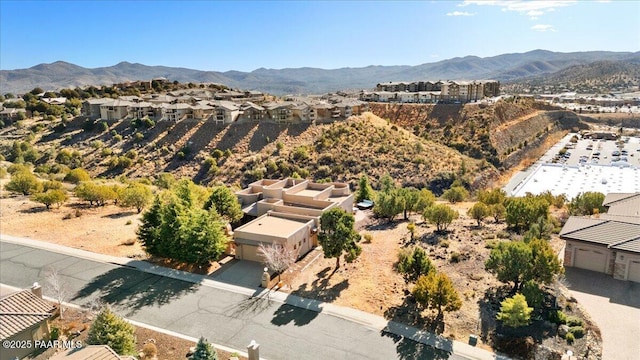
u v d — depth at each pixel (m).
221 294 29.25
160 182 69.25
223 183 83.00
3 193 55.62
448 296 24.48
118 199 52.28
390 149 93.50
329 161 88.25
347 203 45.59
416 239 37.84
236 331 24.81
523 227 39.53
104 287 30.27
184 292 29.59
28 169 72.94
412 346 23.06
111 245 38.03
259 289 29.84
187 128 103.00
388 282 30.12
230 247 36.28
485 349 22.73
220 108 103.38
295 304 27.69
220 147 95.88
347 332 24.48
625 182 81.12
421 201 45.38
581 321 24.64
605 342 23.14
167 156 93.62
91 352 18.70
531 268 26.89
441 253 34.12
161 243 33.16
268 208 42.06
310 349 23.00
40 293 26.00
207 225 33.09
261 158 89.88
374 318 25.80
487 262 28.09
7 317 22.11
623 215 35.72
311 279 31.20
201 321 25.88
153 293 29.44
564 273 30.19
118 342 21.00
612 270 30.61
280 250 31.77
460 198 57.84
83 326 25.09
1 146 103.00
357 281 30.55
